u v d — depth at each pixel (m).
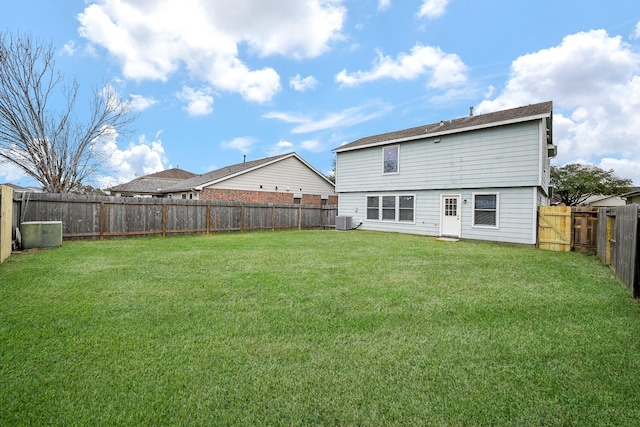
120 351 2.84
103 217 11.02
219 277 5.52
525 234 10.87
